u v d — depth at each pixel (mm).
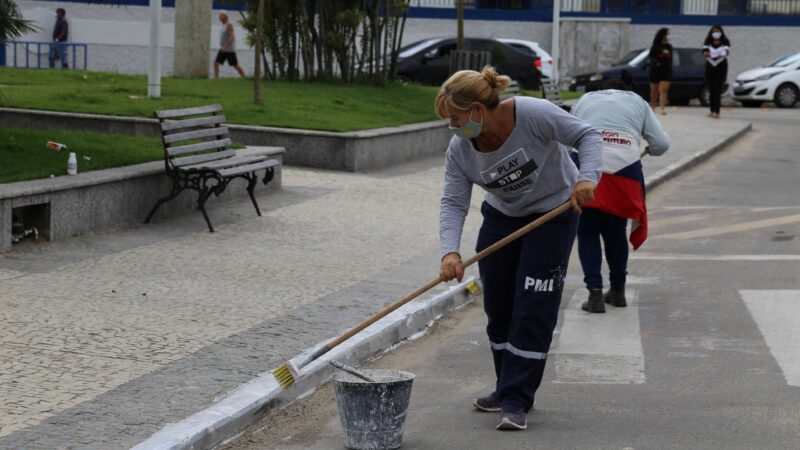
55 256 9016
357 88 20906
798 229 11758
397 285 8609
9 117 15508
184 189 10656
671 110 29547
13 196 8945
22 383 5918
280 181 13094
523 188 5500
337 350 6754
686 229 11930
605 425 5688
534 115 5316
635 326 7801
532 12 36594
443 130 17844
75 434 5215
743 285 9086
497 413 5930
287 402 6102
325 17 21578
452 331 7785
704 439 5449
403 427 5387
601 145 5340
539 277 5543
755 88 32250
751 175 16672
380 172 15094
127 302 7742
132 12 32844
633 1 37844
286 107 17109
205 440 5332
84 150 11539
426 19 36250
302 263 9312
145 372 6211
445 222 5613
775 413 5840
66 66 30734
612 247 8312
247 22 21656
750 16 37719
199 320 7367
